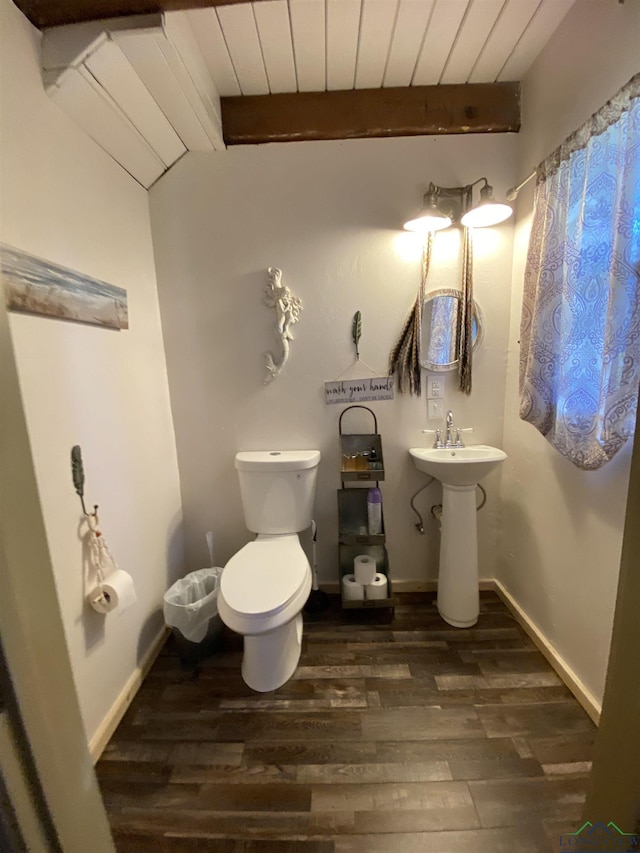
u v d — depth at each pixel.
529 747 1.33
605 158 1.20
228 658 1.75
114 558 1.50
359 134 1.81
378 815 1.15
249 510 1.93
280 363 1.99
